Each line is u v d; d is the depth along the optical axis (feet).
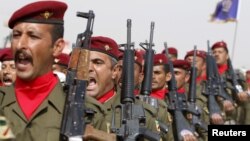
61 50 15.10
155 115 22.52
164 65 34.86
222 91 48.16
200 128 36.78
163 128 27.45
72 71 15.33
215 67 49.29
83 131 14.66
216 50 55.11
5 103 14.78
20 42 14.21
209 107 46.19
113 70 23.15
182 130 32.32
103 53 22.47
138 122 19.56
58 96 14.99
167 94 35.12
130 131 19.36
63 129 14.49
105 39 22.77
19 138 14.40
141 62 28.22
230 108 48.42
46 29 14.49
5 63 27.40
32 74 14.49
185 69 41.09
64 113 14.76
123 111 20.04
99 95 22.66
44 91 14.90
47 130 14.52
